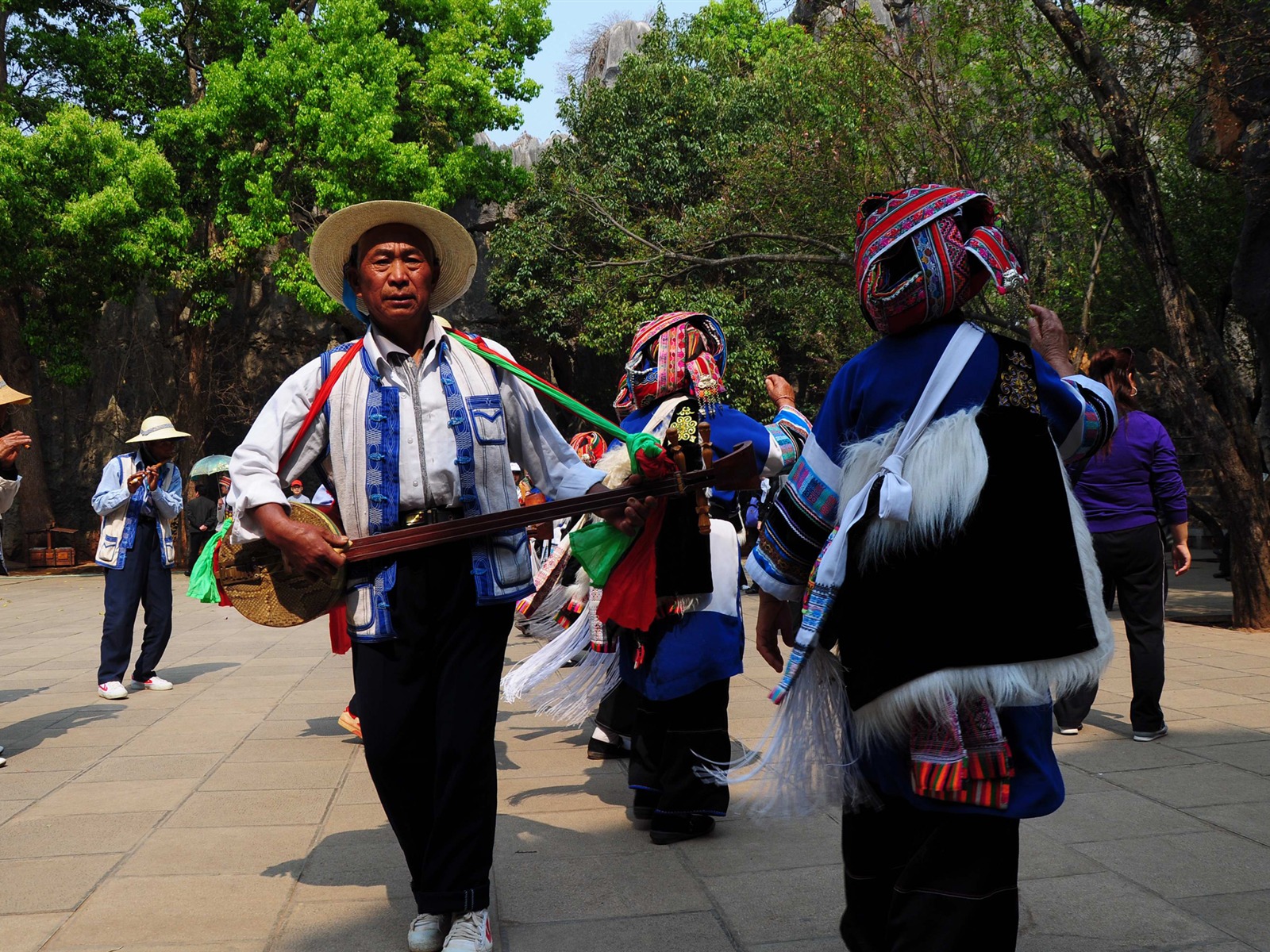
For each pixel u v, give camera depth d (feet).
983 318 30.17
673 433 10.38
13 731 18.70
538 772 15.48
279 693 22.38
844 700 7.47
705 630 11.91
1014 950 6.77
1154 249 32.71
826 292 48.14
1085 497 16.53
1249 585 30.48
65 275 62.28
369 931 9.66
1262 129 32.83
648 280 63.10
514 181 71.51
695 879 10.87
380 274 9.41
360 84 62.69
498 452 9.65
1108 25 33.45
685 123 70.28
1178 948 8.91
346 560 9.09
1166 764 14.98
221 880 10.96
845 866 7.76
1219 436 31.17
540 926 9.73
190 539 59.47
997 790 6.56
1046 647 6.56
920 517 6.66
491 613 9.48
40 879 11.02
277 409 9.34
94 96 68.49
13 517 70.18
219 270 64.39
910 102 38.91
